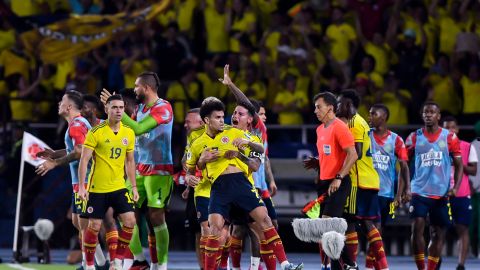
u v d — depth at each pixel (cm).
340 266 3769
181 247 6003
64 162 3950
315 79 6153
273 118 6053
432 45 6253
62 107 4031
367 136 3931
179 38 6366
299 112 6047
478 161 5341
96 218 3769
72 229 5928
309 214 3834
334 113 3812
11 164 5644
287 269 3553
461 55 6131
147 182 4059
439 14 6291
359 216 3934
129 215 3797
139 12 6222
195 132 4019
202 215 3797
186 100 5844
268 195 4153
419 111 6053
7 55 6322
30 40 6206
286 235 6006
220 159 3572
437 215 4319
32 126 5919
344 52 6188
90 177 3772
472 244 5609
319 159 3856
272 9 6412
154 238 4144
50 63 6197
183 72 6188
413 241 4322
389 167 4284
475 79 6031
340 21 6231
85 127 3997
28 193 5759
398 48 6188
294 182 5675
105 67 6272
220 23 6375
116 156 3762
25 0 6419
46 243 5025
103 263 4309
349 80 6138
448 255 5884
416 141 4350
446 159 4309
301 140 5969
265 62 6203
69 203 5822
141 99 4056
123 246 3841
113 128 3756
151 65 6216
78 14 6391
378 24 6241
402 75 6131
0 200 5909
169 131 4056
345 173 3738
